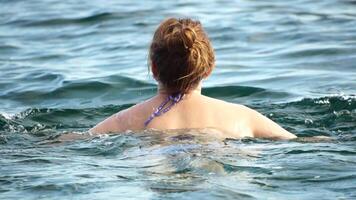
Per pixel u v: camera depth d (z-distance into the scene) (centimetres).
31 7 3934
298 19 3316
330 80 2322
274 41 2947
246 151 1345
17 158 1386
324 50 2720
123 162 1313
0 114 1959
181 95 1472
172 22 1459
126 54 2842
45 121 1920
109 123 1502
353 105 1959
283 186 1175
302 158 1320
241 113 1478
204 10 3634
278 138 1460
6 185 1211
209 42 1469
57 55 2888
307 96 2134
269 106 2034
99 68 2609
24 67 2683
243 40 2986
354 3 3628
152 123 1455
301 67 2511
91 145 1439
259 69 2502
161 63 1452
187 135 1403
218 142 1382
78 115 1988
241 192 1133
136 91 2284
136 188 1160
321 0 3753
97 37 3203
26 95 2284
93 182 1206
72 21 3544
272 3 3750
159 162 1277
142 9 3725
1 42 3172
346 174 1236
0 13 3822
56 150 1436
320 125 1794
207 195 1109
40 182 1220
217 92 2241
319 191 1156
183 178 1190
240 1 3850
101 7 3812
